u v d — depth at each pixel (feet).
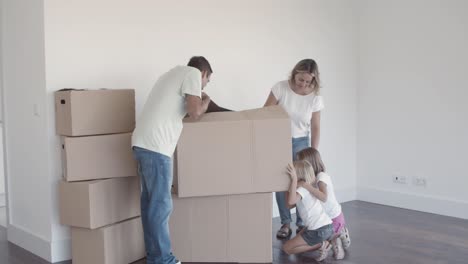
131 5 11.18
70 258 10.65
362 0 15.49
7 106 11.79
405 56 14.53
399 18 14.61
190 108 8.84
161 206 9.07
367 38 15.47
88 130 9.59
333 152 15.33
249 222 10.07
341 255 10.37
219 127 9.37
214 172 9.44
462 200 13.52
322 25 14.76
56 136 10.29
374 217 13.70
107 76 10.91
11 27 11.27
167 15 11.74
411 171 14.64
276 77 13.78
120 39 11.05
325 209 10.44
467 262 10.07
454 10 13.34
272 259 10.32
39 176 10.69
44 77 10.14
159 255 9.25
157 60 11.63
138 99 11.39
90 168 9.63
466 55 13.16
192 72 8.95
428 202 14.21
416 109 14.38
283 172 9.59
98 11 10.71
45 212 10.60
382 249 10.94
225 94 12.78
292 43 14.08
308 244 10.34
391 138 15.06
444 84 13.69
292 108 11.40
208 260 10.12
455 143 13.57
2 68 11.79
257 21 13.32
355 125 15.83
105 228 9.58
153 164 8.93
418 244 11.26
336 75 15.23
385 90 15.10
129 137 9.94
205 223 10.02
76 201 9.57
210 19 12.45
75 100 9.43
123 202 10.02
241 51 13.05
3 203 15.70
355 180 15.92
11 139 11.73
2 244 11.80
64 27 10.28
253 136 9.47
